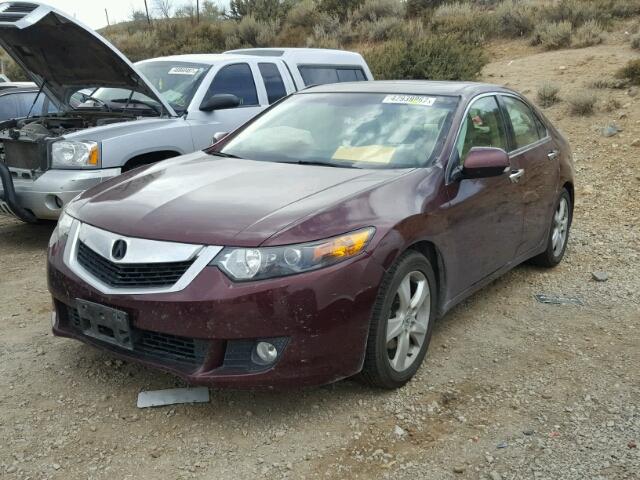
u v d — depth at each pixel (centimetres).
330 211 338
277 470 301
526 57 1638
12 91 840
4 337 432
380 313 344
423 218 372
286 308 312
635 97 1161
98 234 349
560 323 474
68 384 372
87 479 293
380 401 360
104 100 763
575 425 342
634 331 461
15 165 634
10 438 321
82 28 590
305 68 855
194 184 389
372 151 429
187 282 315
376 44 1980
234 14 2509
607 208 780
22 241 668
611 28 1742
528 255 533
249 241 315
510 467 306
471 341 441
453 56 1428
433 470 303
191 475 297
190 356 326
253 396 361
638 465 307
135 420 338
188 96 716
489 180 445
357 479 296
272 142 467
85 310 345
